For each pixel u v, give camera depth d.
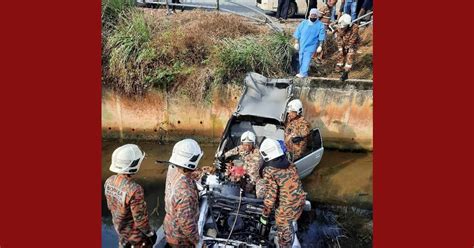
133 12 8.78
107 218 6.41
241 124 7.36
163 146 8.48
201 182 5.86
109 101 8.47
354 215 6.68
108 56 8.34
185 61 8.38
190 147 4.24
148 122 8.57
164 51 8.41
